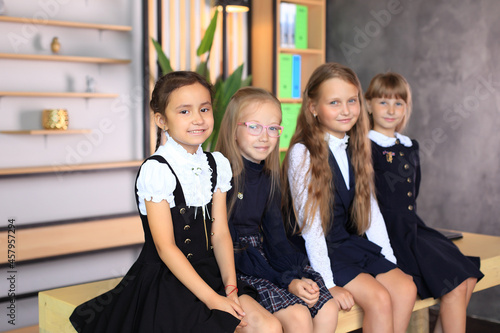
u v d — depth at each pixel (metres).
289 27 4.04
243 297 1.47
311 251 1.78
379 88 2.18
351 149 1.99
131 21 3.72
